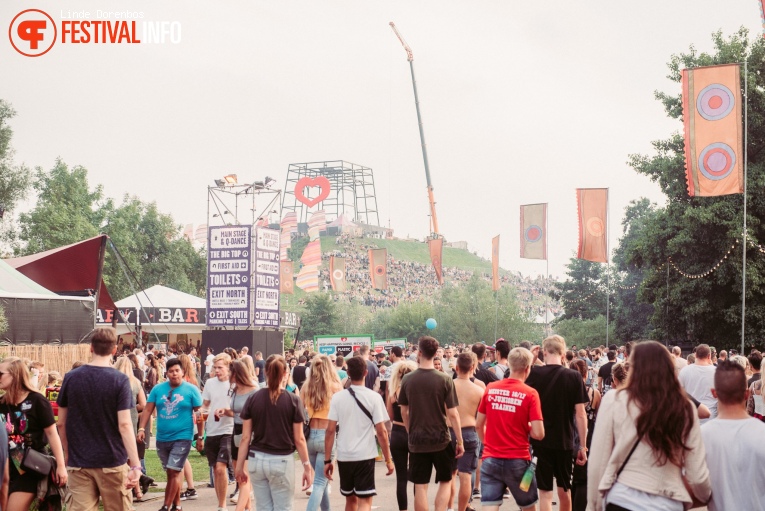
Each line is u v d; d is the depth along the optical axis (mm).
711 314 40469
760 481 4902
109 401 7160
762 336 38406
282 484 7922
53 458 7305
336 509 11250
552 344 8859
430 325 41781
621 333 65625
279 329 35375
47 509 7363
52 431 7297
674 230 40812
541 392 8711
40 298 23797
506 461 7941
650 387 4762
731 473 4941
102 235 27766
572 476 9289
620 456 4785
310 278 53781
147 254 79438
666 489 4684
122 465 7199
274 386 7980
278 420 7938
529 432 8086
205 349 32719
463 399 10031
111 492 7164
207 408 10742
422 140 113312
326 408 9812
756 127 39656
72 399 7180
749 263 38000
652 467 4719
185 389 10625
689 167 23375
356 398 8789
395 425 9781
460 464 9969
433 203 112188
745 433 4969
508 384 8062
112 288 69000
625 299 67375
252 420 7996
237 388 10203
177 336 52375
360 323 110500
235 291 32875
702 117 23281
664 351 4832
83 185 64312
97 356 7328
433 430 8797
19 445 7277
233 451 10109
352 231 199000
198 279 82438
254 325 33062
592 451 4930
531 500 7953
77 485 7156
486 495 8031
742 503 4906
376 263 58500
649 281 42781
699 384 10656
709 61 42000
